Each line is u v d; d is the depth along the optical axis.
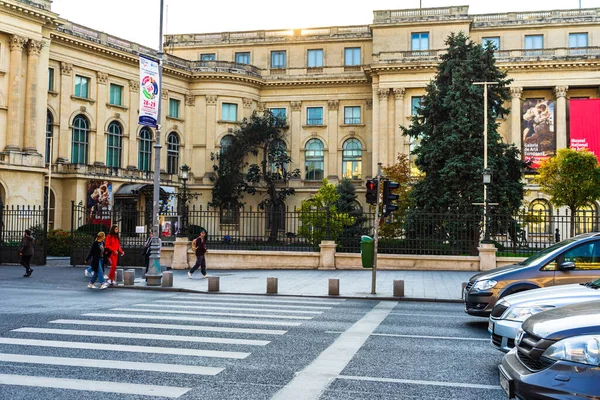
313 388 7.55
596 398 5.29
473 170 34.56
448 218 27.78
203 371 8.35
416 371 8.51
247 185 58.84
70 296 17.97
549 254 12.20
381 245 28.69
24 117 45.81
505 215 28.41
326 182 45.12
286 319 13.36
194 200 60.06
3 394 7.17
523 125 55.09
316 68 64.50
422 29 59.28
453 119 36.19
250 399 7.04
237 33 66.75
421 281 22.62
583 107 52.69
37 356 9.23
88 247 30.27
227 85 61.44
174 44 67.56
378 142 57.50
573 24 57.94
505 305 9.09
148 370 8.38
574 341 5.62
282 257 28.44
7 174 43.94
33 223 44.38
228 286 21.02
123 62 55.22
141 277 24.52
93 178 50.44
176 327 11.98
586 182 40.50
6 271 27.44
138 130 56.84
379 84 57.50
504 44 59.62
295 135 64.25
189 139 61.25
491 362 9.13
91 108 52.56
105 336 10.92
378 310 15.39
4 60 44.59
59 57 49.72
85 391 7.31
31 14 45.44
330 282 18.67
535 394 5.61
